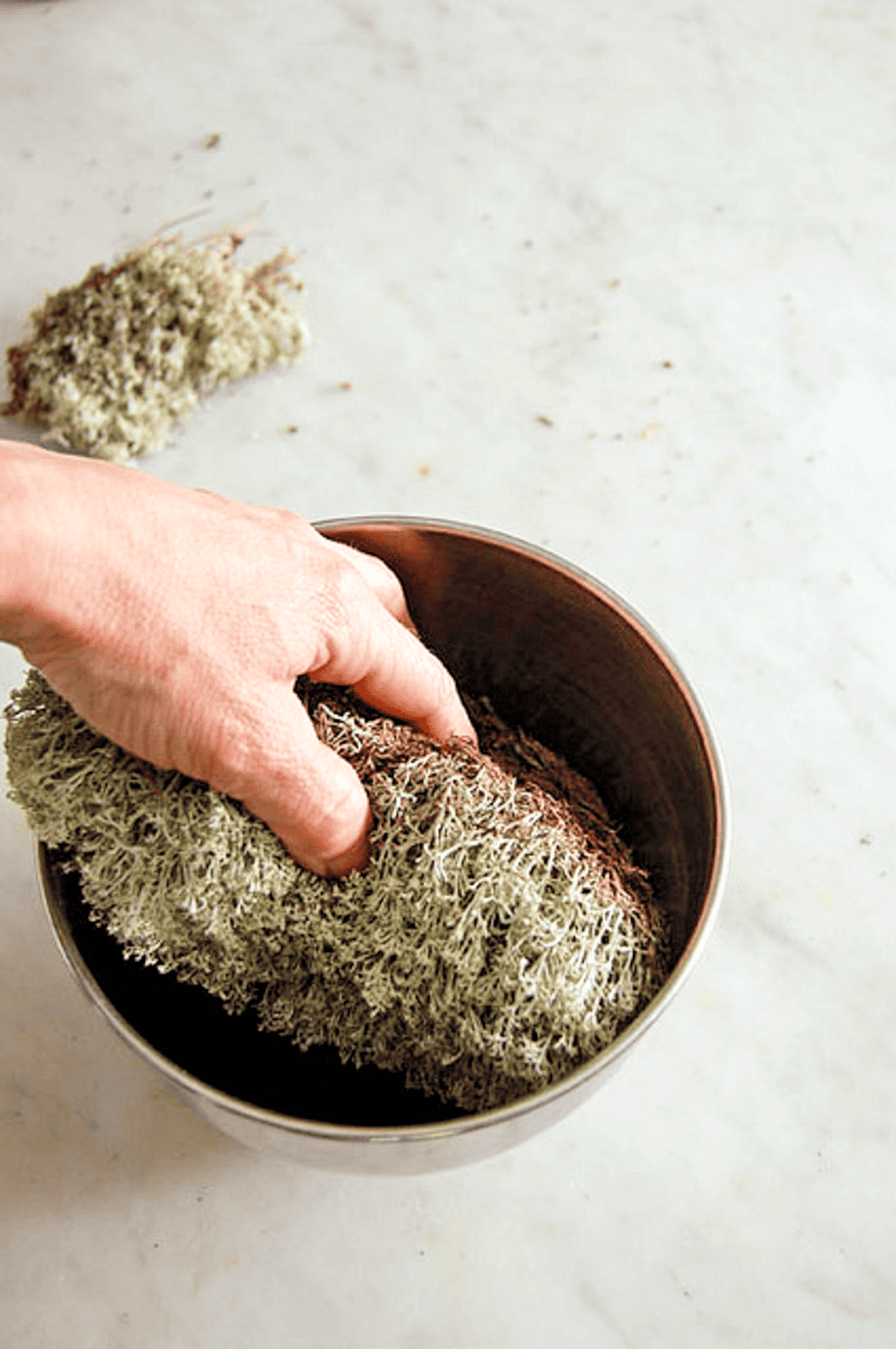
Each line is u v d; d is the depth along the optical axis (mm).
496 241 876
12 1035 693
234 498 801
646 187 896
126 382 794
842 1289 655
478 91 927
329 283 860
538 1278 655
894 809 743
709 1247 661
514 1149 676
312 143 907
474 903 570
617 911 592
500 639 666
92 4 953
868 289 868
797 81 936
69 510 538
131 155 900
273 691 560
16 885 717
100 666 545
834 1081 690
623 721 653
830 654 774
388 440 820
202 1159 675
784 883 727
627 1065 691
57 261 863
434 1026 589
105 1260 658
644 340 850
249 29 947
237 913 576
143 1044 550
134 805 572
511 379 838
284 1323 648
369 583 619
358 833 579
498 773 612
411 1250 660
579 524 802
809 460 821
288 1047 626
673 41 947
